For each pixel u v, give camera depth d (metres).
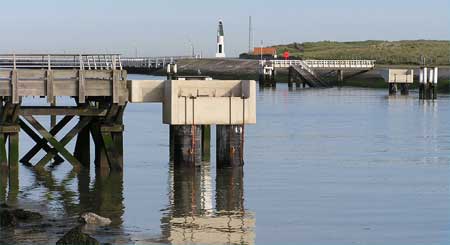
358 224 48.09
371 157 74.19
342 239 45.00
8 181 59.84
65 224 47.16
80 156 65.88
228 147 63.88
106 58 62.75
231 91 63.19
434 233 46.12
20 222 47.34
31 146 79.31
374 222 48.56
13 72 59.16
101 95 61.00
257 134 93.12
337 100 154.25
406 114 121.50
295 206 52.62
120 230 46.16
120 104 61.44
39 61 62.22
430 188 58.66
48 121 100.50
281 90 194.62
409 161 71.81
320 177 62.94
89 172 63.22
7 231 45.22
